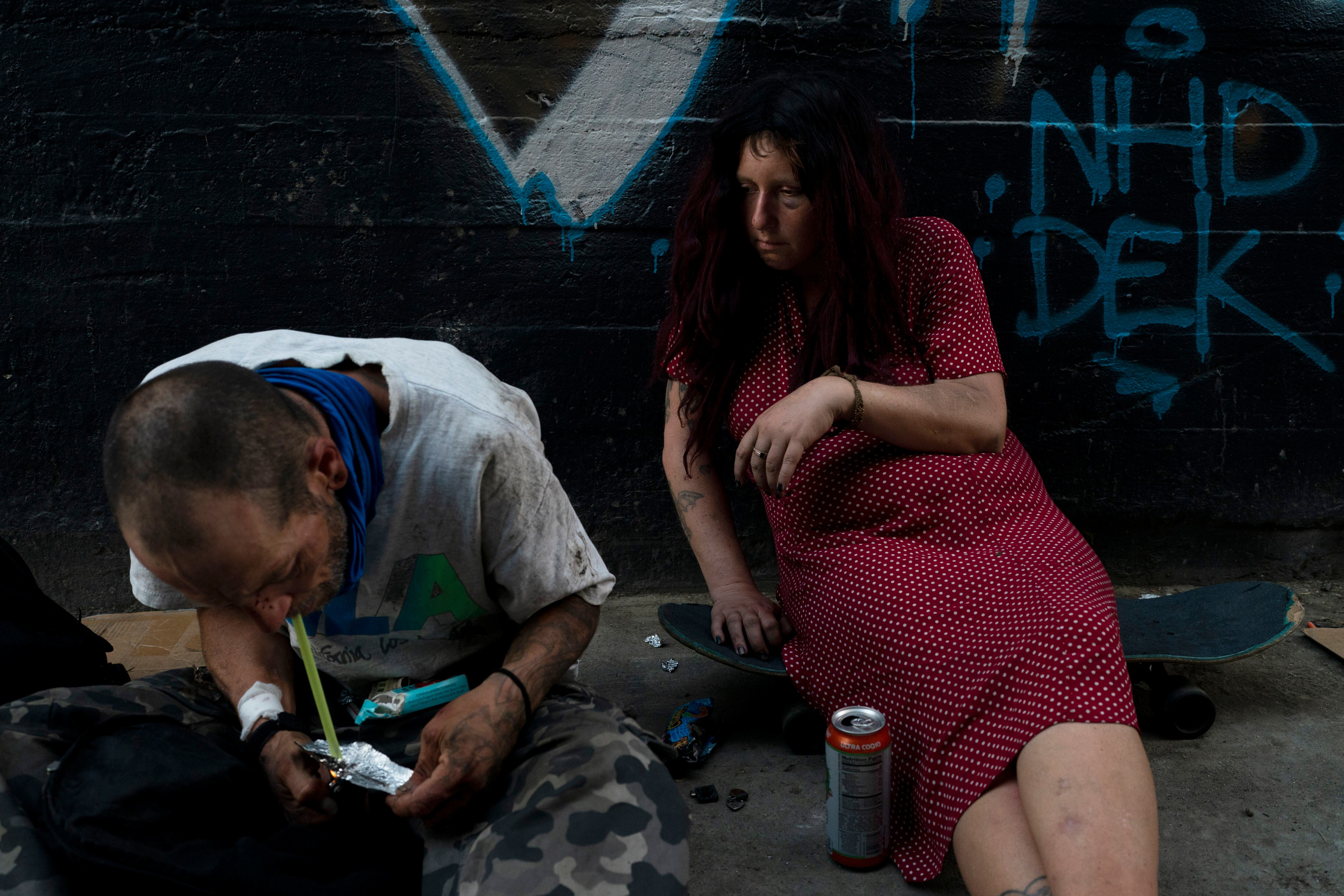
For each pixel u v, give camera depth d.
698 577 2.95
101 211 2.59
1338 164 2.74
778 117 1.88
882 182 1.97
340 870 1.37
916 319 2.04
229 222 2.63
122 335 2.67
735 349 2.16
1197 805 1.92
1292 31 2.66
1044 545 1.91
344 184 2.63
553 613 1.57
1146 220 2.76
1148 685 2.37
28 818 1.30
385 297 2.71
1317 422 2.89
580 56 2.61
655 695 2.40
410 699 1.55
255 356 1.39
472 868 1.30
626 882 1.28
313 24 2.54
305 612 1.20
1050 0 2.63
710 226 2.05
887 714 1.82
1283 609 2.22
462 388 1.43
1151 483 2.91
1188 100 2.70
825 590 1.97
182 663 2.42
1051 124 2.70
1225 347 2.84
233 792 1.40
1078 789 1.45
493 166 2.65
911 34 2.63
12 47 2.50
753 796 1.99
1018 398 2.85
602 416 2.82
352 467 1.25
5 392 2.66
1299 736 2.16
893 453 2.00
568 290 2.74
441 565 1.48
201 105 2.56
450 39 2.58
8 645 1.70
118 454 1.03
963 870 1.57
